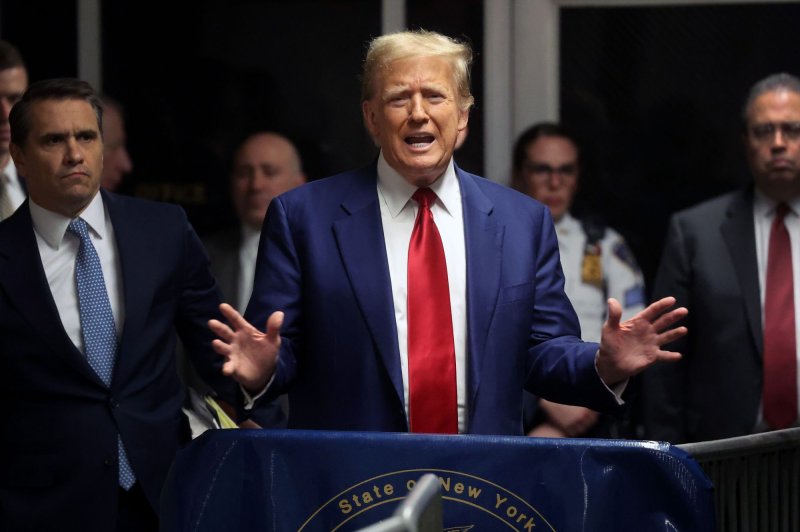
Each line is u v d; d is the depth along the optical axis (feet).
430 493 12.28
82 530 22.36
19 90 28.73
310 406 19.93
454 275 20.01
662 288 30.17
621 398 18.84
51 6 36.06
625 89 34.99
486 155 35.50
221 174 35.58
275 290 20.07
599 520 16.03
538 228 20.70
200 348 24.26
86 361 22.58
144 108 35.81
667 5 34.73
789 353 29.12
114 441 22.57
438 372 19.48
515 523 16.21
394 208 20.24
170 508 16.98
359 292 19.70
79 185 22.59
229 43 35.63
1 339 22.57
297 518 16.62
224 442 16.84
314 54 35.53
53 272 22.93
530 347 20.33
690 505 15.87
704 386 29.66
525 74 35.22
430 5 35.40
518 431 19.89
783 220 29.63
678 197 34.68
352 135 35.45
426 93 19.58
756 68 34.58
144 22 35.78
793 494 17.76
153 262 23.21
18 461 22.56
